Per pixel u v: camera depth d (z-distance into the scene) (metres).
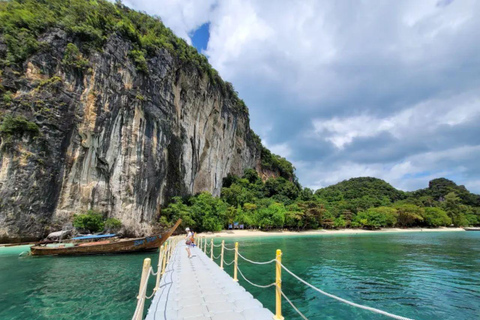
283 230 59.97
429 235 53.38
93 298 9.74
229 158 69.88
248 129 84.31
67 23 31.83
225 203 56.06
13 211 25.05
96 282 12.01
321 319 8.16
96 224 29.03
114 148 32.31
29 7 31.95
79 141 30.22
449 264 18.27
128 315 8.13
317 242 36.28
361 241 38.00
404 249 27.41
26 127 26.61
